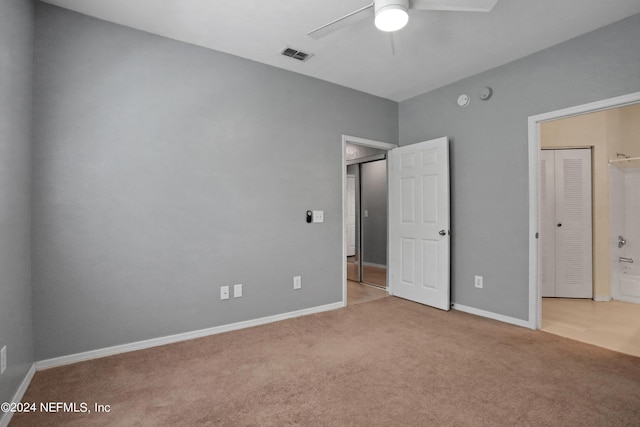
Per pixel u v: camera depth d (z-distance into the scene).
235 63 3.06
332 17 2.46
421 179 3.88
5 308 1.75
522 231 3.11
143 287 2.62
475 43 2.85
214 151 2.94
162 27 2.59
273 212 3.28
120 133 2.53
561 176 4.16
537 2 2.28
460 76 3.55
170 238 2.73
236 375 2.19
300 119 3.46
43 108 2.26
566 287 4.14
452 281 3.72
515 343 2.71
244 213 3.10
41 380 2.11
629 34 2.48
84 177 2.39
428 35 2.71
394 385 2.06
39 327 2.25
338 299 3.74
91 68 2.42
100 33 2.46
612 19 2.51
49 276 2.28
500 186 3.28
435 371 2.24
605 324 3.18
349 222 6.73
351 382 2.10
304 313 3.48
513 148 3.18
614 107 2.57
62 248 2.32
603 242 4.03
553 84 2.89
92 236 2.42
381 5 1.92
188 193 2.81
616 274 4.06
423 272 3.86
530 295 3.05
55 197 2.29
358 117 3.94
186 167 2.80
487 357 2.45
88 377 2.16
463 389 2.01
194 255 2.84
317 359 2.43
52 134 2.29
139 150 2.60
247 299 3.12
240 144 3.08
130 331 2.57
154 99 2.67
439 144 3.67
